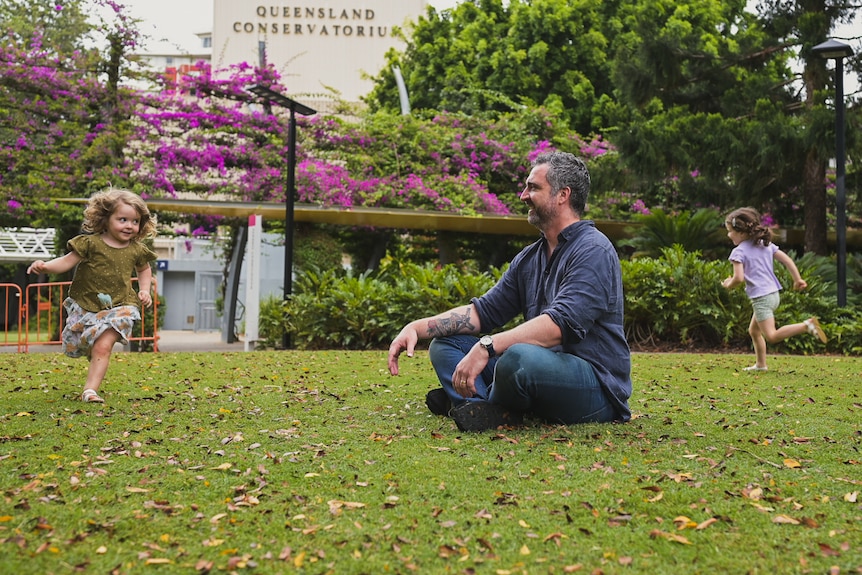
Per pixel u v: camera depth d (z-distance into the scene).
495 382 3.34
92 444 3.10
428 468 2.69
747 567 1.82
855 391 4.99
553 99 21.38
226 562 1.85
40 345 13.38
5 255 21.95
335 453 2.93
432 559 1.87
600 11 23.00
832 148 11.52
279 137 14.80
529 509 2.23
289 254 11.40
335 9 31.73
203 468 2.71
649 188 15.27
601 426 3.41
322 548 1.94
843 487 2.49
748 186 13.31
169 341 15.52
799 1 13.16
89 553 1.89
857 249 16.44
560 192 3.44
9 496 2.35
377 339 10.88
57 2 15.35
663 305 10.50
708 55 13.45
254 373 6.04
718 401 4.45
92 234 4.66
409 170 15.46
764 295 6.45
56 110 13.52
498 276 11.21
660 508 2.24
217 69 14.77
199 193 14.63
